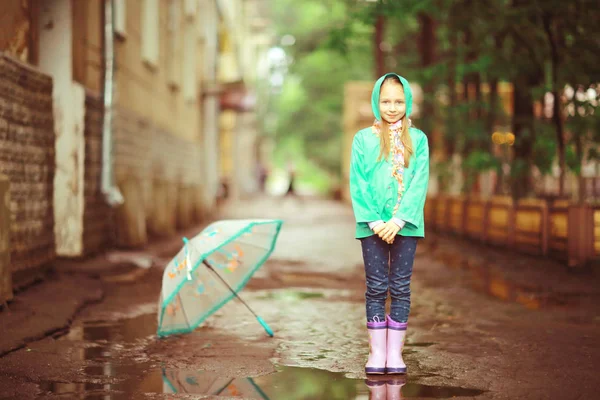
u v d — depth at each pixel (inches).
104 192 525.3
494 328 289.4
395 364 217.8
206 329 288.5
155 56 745.6
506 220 637.9
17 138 348.8
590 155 606.2
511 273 474.3
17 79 347.9
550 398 192.1
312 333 281.7
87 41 509.0
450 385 204.2
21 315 289.4
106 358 237.1
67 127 473.1
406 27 1269.7
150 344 259.6
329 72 2396.7
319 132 2650.1
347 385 204.5
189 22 1072.2
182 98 1023.6
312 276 464.4
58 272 415.8
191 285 264.8
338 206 1690.5
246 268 274.1
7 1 382.0
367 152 214.5
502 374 216.1
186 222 866.1
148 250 580.1
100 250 524.7
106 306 340.5
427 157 216.1
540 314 322.7
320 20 1948.8
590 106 576.1
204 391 199.2
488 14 628.7
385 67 1353.3
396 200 213.3
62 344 258.1
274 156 4136.3
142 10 724.0
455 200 822.5
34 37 439.5
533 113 684.1
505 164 709.9
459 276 463.5
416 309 337.1
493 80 733.3
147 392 197.6
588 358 236.8
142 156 692.7
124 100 624.4
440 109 905.5
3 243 300.2
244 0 2193.7
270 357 240.2
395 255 217.2
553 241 530.3
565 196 681.0
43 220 389.1
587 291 393.4
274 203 1748.3
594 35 575.5
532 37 614.2
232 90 1266.0
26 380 209.8
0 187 296.2
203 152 1315.2
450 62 805.9
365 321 308.5
